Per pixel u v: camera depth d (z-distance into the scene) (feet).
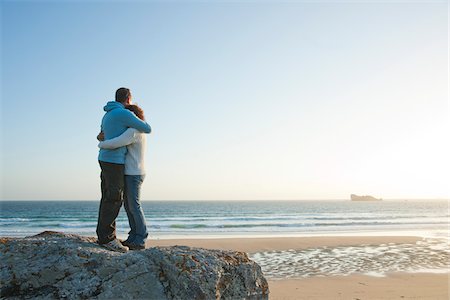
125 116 16.21
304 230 97.76
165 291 13.60
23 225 119.14
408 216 191.52
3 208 288.10
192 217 175.94
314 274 39.34
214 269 14.17
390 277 38.19
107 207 16.03
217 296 13.82
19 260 13.99
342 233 88.58
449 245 62.80
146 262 14.11
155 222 134.21
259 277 15.38
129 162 16.62
